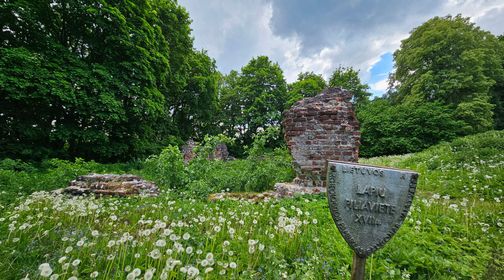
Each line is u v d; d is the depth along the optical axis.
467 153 8.70
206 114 26.06
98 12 10.84
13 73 8.38
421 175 7.51
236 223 3.50
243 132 32.78
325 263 2.39
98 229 3.37
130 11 12.41
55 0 10.41
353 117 6.19
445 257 2.60
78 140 10.97
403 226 3.19
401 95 25.95
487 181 5.68
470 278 2.27
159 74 14.87
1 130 9.16
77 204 3.84
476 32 23.97
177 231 3.20
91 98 10.23
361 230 1.86
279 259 2.44
